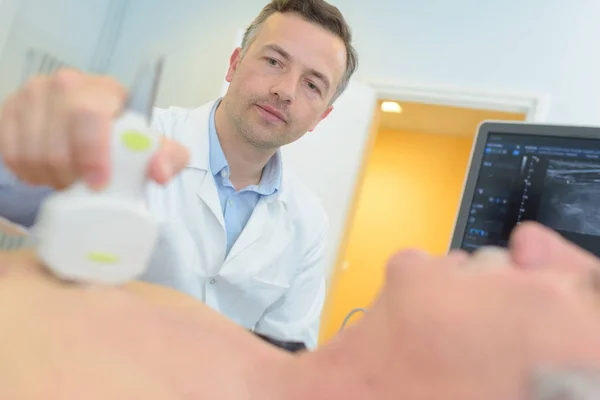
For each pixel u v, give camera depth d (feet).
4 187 1.45
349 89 6.75
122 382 0.76
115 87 1.18
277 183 3.81
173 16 7.91
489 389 0.64
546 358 0.63
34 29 6.86
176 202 3.37
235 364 0.88
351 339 0.82
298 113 3.64
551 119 5.92
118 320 0.87
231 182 3.84
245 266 3.42
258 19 4.07
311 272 3.97
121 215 0.95
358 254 11.72
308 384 0.81
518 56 6.26
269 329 3.71
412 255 0.85
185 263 3.27
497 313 0.68
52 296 0.89
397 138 12.08
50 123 1.08
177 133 3.63
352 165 6.57
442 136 11.75
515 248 0.81
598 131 2.25
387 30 6.90
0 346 0.77
